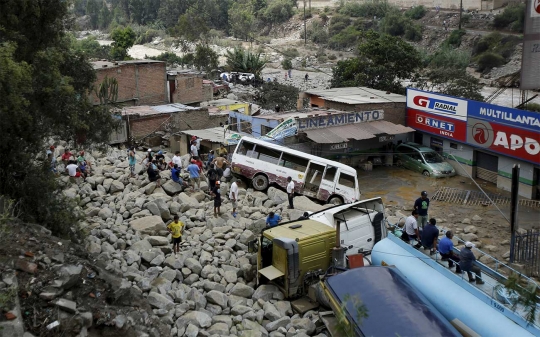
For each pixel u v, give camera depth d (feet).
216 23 414.21
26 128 49.06
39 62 50.42
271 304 49.60
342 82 167.94
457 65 240.12
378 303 41.88
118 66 126.62
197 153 92.48
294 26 408.87
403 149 113.09
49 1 53.36
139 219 63.26
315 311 49.34
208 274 53.72
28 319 34.50
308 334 46.11
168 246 58.08
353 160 111.04
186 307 46.55
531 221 82.74
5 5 49.49
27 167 51.16
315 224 55.83
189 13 375.86
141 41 401.08
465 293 46.01
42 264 38.60
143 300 43.83
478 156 104.58
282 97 179.22
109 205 68.90
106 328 37.04
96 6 492.54
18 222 43.37
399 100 119.85
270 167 86.79
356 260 53.83
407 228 57.62
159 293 47.21
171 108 120.57
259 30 426.10
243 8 428.56
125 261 52.80
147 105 133.80
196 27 274.98
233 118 114.42
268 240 53.42
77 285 38.91
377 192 97.50
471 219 83.61
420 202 66.23
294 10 428.15
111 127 59.16
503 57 241.14
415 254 52.29
